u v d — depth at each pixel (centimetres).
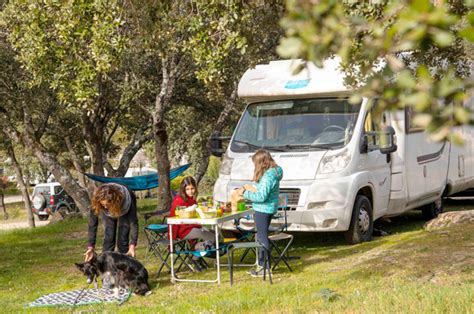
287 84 1681
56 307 1116
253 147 1673
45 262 1706
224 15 1227
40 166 6269
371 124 1673
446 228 1752
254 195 1235
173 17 1420
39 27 1493
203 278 1310
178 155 4997
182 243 1385
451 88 282
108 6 1298
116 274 1170
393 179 1758
